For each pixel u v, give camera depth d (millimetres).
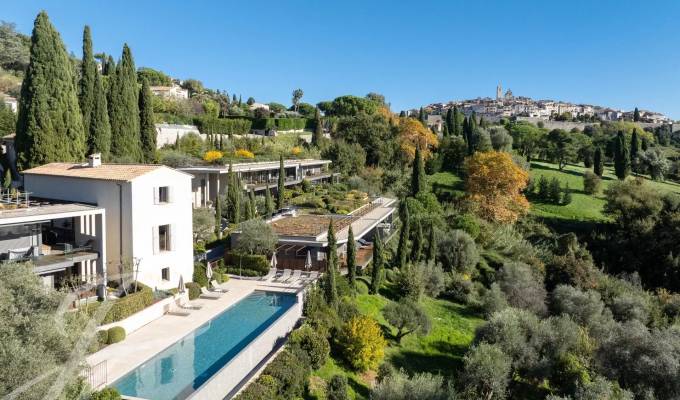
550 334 27375
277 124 100438
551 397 22156
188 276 30203
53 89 39750
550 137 107000
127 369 18969
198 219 39594
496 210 63406
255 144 81875
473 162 69000
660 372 23828
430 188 78062
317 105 148000
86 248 25203
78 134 41750
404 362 27609
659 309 41281
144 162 53344
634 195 63969
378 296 34656
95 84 45406
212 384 17844
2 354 10625
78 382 12516
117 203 26359
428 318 30297
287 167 68000
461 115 124625
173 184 28828
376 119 95250
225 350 21781
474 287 41281
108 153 46000
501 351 25547
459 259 44531
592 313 36594
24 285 13648
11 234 23453
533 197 78438
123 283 25344
